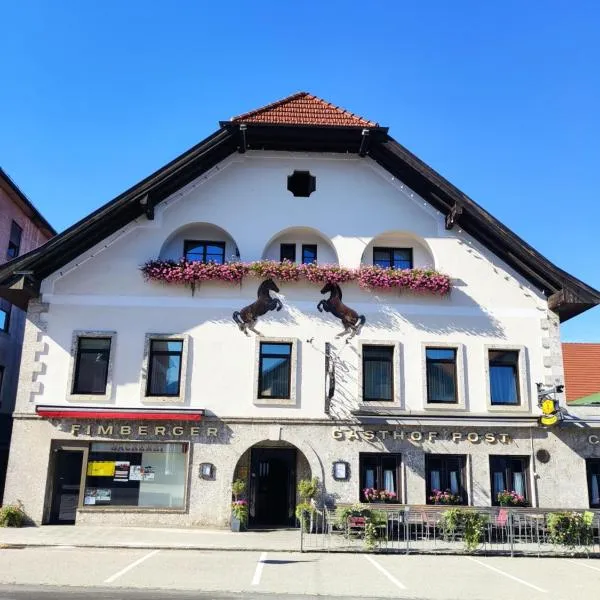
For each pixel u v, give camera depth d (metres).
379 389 17.75
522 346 18.12
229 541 14.77
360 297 18.20
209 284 18.03
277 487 18.12
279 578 10.89
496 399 17.89
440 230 18.86
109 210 17.36
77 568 11.30
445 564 12.77
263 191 18.88
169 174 17.84
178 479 17.06
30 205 24.58
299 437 17.17
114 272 18.02
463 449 17.28
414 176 18.86
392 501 16.83
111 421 17.08
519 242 17.86
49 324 17.55
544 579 11.43
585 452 17.42
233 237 18.45
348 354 17.77
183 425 17.12
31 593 9.18
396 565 12.49
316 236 19.11
